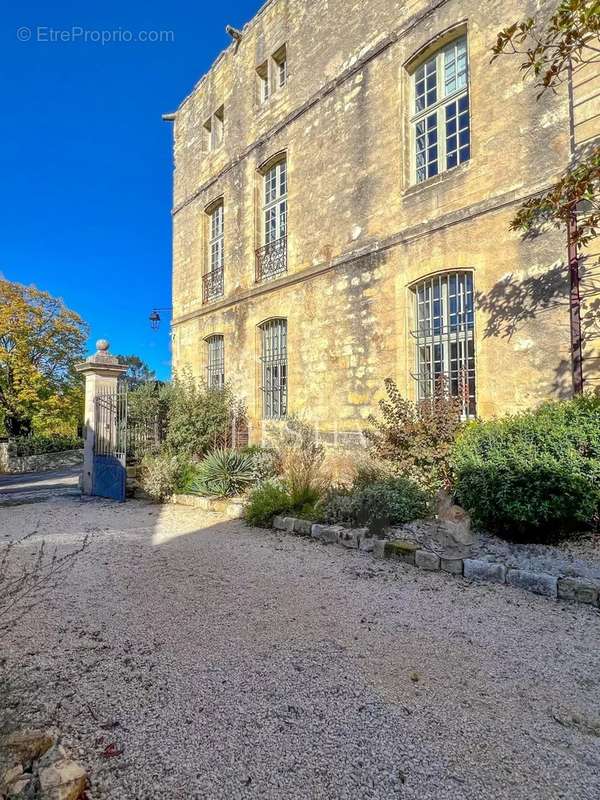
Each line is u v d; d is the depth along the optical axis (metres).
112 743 2.07
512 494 4.46
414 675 2.60
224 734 2.12
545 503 4.27
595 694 2.43
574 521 4.40
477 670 2.66
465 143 7.10
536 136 6.00
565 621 3.27
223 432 9.98
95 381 9.64
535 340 5.90
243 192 11.56
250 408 10.91
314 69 9.43
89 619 3.36
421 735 2.11
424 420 6.25
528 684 2.52
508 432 4.86
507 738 2.10
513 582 3.91
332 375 8.80
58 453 21.98
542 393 5.81
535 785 1.83
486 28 6.57
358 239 8.38
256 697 2.40
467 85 7.00
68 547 5.35
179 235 14.57
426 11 7.30
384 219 7.93
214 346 12.85
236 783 1.85
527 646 2.93
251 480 7.61
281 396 10.36
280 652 2.87
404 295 7.53
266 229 11.14
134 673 2.64
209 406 10.05
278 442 8.71
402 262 7.57
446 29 7.05
